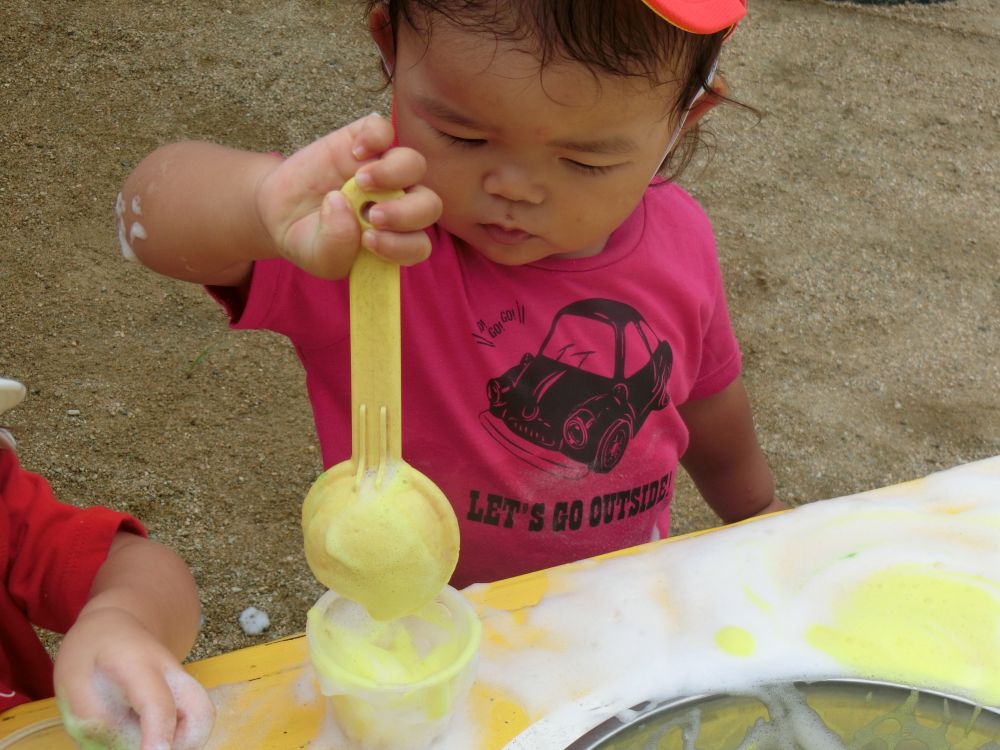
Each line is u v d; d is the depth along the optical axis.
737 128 3.27
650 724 0.73
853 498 0.96
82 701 0.62
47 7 3.19
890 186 3.12
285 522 1.96
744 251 2.82
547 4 0.73
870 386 2.48
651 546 0.89
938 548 0.89
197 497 1.98
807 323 2.63
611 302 1.12
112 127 2.79
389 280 0.58
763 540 0.89
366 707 0.66
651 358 1.14
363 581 0.62
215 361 2.26
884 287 2.77
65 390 2.13
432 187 0.87
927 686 0.77
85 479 1.97
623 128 0.81
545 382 1.10
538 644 0.78
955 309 2.73
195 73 3.02
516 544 1.15
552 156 0.83
